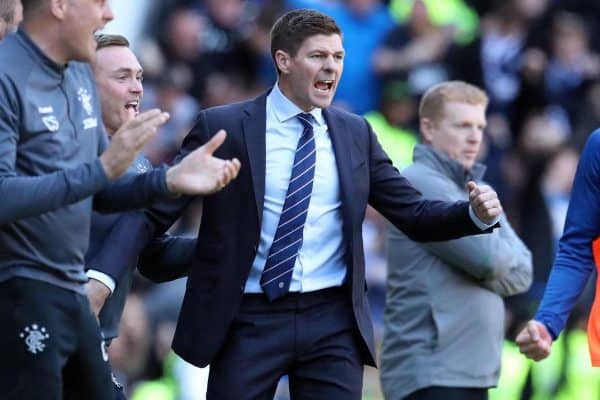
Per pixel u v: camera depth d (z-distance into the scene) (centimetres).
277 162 2269
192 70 4612
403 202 2316
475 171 2650
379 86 4750
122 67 2370
